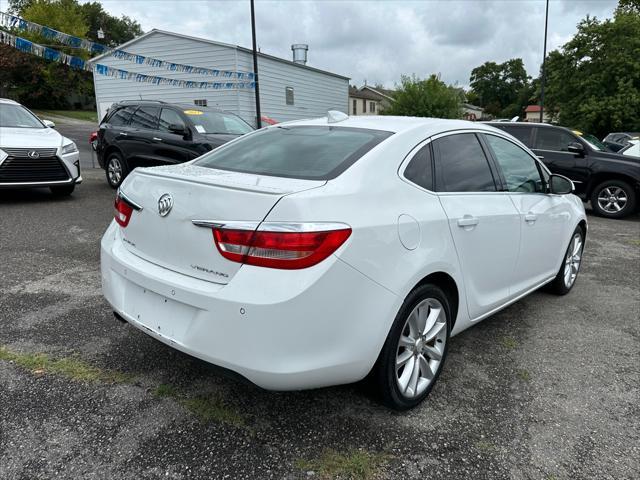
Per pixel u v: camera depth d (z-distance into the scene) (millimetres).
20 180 7566
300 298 2059
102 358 3078
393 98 26297
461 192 2984
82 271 4699
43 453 2230
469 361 3285
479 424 2580
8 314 3678
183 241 2334
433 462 2279
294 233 2062
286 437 2412
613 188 9328
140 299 2551
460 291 2906
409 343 2607
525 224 3523
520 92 92500
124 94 20219
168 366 3012
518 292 3666
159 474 2137
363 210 2320
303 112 22219
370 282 2268
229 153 3131
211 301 2146
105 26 70875
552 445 2430
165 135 8359
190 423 2484
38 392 2693
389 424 2545
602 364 3293
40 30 8578
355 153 2617
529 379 3068
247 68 18281
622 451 2398
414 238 2500
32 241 5699
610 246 6836
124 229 2754
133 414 2537
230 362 2135
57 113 41062
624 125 29188
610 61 29062
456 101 25203
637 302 4516
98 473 2127
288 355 2098
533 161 3932
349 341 2232
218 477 2135
